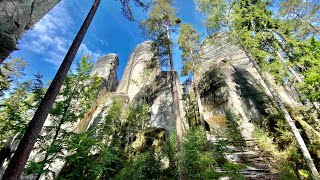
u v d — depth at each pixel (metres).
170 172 12.86
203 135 15.33
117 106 18.69
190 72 22.53
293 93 25.98
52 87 7.07
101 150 11.63
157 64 17.88
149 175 12.84
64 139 11.76
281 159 13.14
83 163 10.51
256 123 19.50
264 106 21.12
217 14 17.38
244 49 17.06
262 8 19.62
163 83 26.36
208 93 25.78
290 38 17.72
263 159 13.95
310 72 10.55
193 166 11.29
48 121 16.66
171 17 18.09
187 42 21.70
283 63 15.41
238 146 16.28
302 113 16.73
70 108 13.32
